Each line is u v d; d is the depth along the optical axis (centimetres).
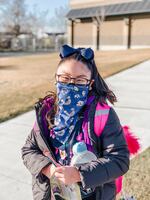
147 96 884
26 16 6644
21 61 2028
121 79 1133
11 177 442
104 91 193
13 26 6212
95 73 190
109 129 178
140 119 681
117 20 3772
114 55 2061
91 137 179
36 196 190
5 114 756
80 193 179
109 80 1119
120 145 178
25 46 5500
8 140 591
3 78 1280
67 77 181
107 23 3859
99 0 3909
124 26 3719
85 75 181
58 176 167
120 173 172
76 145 177
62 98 183
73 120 183
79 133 183
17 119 725
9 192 402
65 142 185
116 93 920
